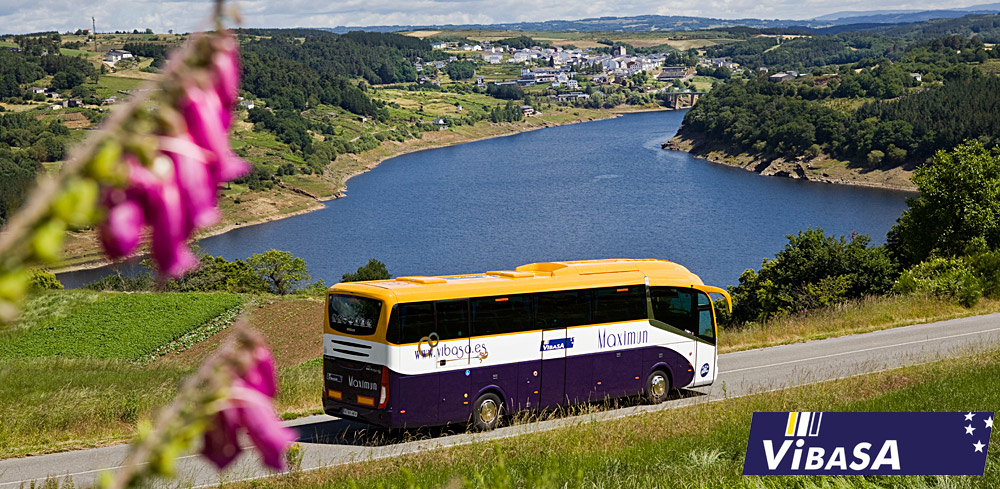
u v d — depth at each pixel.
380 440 22.41
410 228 183.50
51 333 68.00
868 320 41.19
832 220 170.62
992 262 48.31
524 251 157.12
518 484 16.28
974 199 54.00
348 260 156.12
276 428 1.62
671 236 163.00
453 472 17.28
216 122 1.37
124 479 1.57
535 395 23.70
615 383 25.27
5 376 33.19
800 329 39.78
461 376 22.41
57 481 18.47
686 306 26.84
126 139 1.30
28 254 1.21
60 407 24.56
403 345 21.52
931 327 39.81
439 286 22.27
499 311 23.08
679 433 21.36
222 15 1.41
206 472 18.45
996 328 38.69
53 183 1.26
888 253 58.00
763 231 163.88
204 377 1.65
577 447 20.09
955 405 21.92
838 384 26.77
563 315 24.25
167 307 78.75
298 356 64.44
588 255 150.62
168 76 1.37
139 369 40.06
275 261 109.62
